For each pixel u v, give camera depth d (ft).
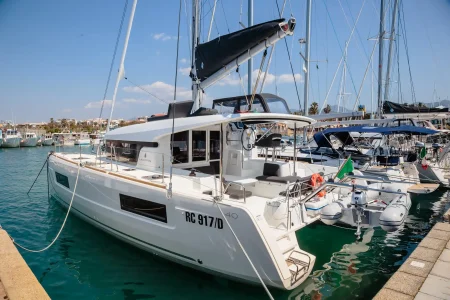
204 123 15.26
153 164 18.33
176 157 18.47
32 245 18.44
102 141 26.25
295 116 16.31
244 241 11.75
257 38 15.74
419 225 23.03
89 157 25.16
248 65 32.78
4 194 32.91
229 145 20.12
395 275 12.50
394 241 19.75
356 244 19.12
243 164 19.36
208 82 20.15
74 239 19.15
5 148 122.21
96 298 13.08
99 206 18.16
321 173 18.78
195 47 20.25
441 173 32.81
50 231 20.66
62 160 23.30
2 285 11.16
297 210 14.20
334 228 20.81
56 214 24.57
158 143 18.19
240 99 19.81
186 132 18.86
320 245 18.90
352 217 16.53
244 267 12.14
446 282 11.87
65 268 15.61
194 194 13.39
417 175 30.04
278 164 17.49
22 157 82.99
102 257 16.69
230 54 17.47
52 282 14.34
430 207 28.07
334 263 16.62
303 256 13.09
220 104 21.33
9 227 21.61
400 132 30.63
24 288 10.98
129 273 14.98
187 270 14.66
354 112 32.81
